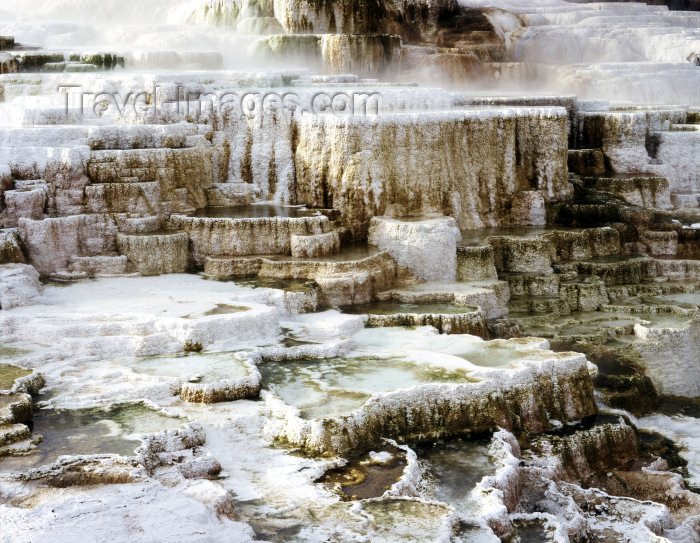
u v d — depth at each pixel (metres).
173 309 20.45
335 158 26.00
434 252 24.64
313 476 14.92
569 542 14.95
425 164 26.72
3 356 18.28
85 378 17.80
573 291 25.33
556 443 18.09
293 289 22.19
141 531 12.05
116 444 14.98
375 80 33.16
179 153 25.64
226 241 24.28
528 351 19.92
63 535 11.82
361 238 26.09
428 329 21.59
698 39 41.34
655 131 32.94
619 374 22.08
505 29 43.25
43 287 22.14
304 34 35.66
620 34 42.56
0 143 24.83
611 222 28.72
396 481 14.96
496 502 14.66
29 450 14.69
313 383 17.94
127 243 23.69
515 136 29.31
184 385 17.22
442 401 17.48
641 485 18.08
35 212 23.66
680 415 22.05
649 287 26.41
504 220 29.02
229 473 15.00
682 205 31.30
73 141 25.14
